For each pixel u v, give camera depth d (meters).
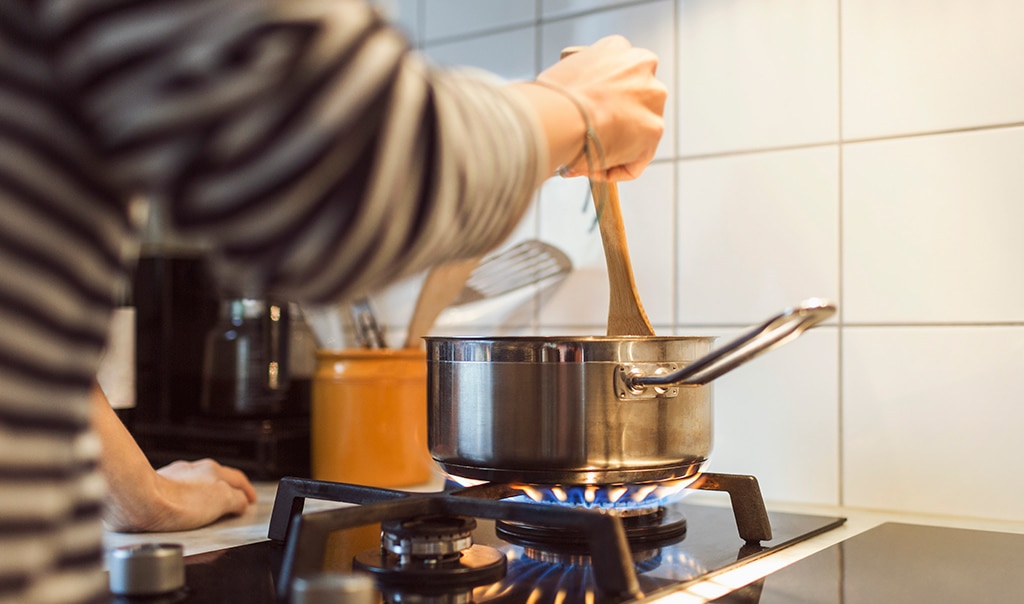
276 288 0.30
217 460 1.15
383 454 1.08
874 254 0.98
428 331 1.16
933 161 0.96
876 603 0.55
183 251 1.29
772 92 1.04
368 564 0.59
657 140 0.50
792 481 1.02
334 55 0.27
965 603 0.55
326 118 0.27
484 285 1.20
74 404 0.30
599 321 1.14
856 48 1.00
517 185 0.36
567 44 1.18
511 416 0.65
